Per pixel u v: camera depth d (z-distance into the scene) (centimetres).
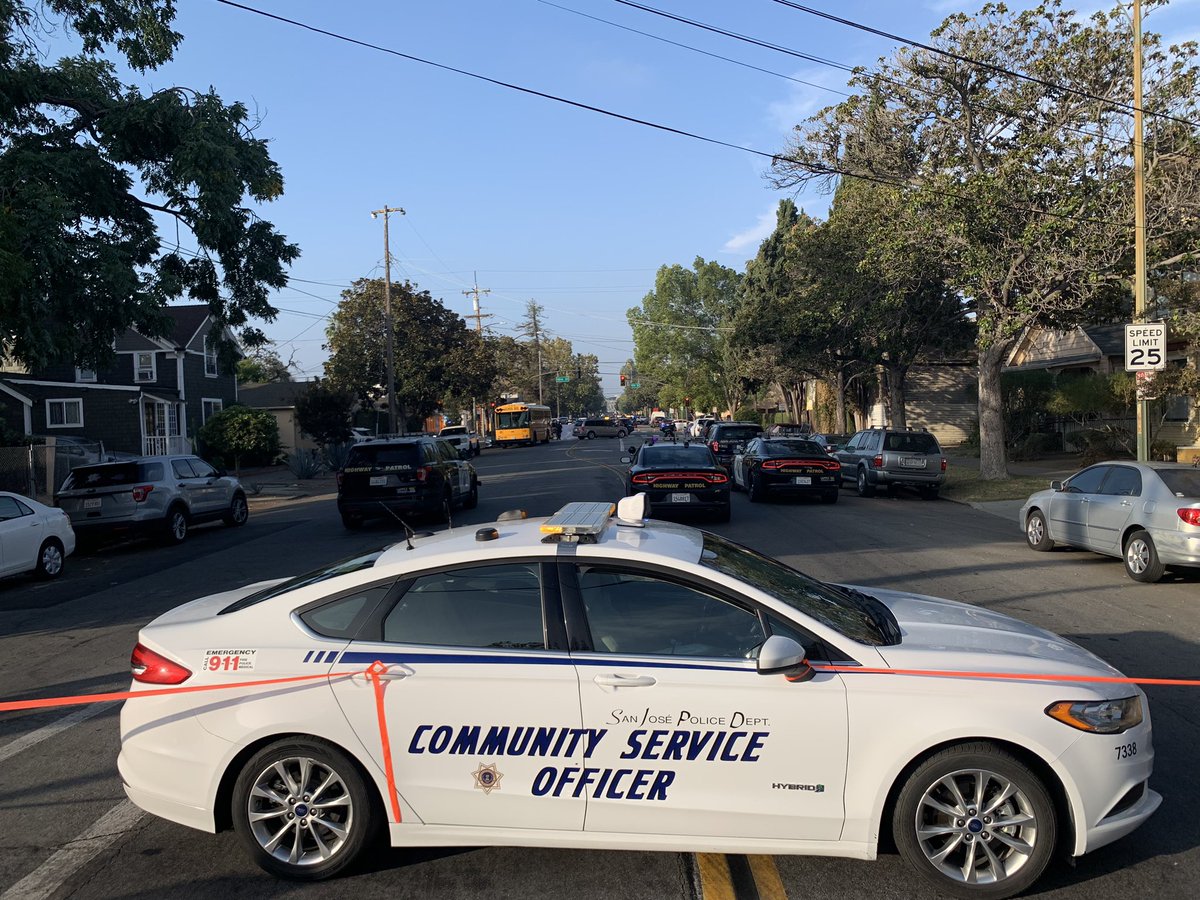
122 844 444
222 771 395
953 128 2092
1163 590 1005
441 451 1886
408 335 4816
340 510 1719
